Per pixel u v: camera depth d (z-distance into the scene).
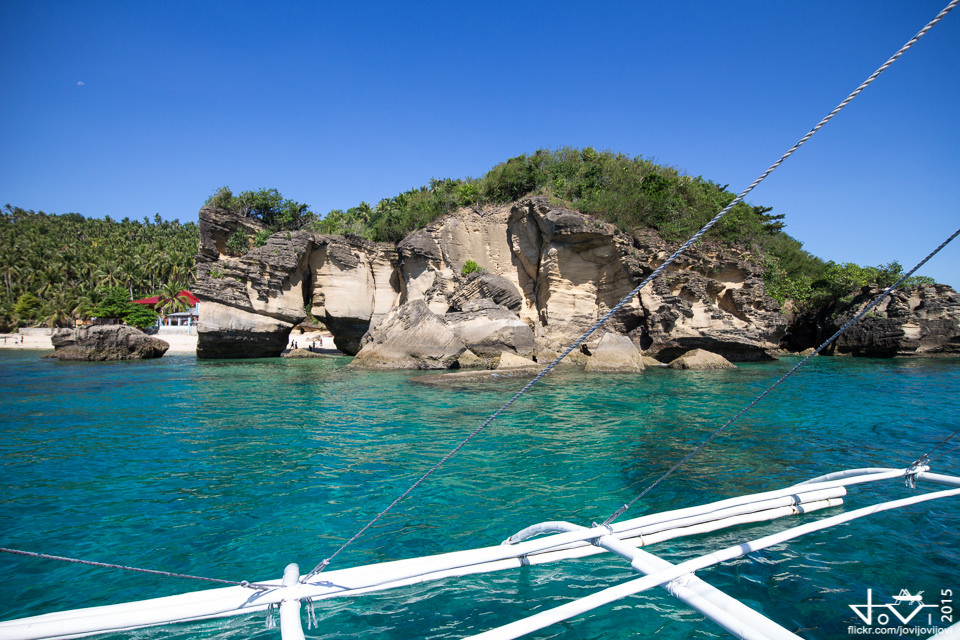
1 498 7.42
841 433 11.59
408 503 7.27
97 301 73.56
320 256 37.28
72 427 12.36
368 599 4.68
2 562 5.51
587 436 11.34
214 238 35.12
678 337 29.48
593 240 31.84
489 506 7.16
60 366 29.08
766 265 38.41
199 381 21.66
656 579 3.33
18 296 77.69
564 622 4.32
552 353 30.72
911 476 5.86
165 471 8.77
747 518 5.62
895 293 39.91
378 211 54.34
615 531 4.44
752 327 31.12
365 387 19.62
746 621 2.87
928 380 22.09
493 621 4.30
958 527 6.16
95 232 117.69
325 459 9.53
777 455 9.72
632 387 19.48
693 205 36.16
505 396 17.25
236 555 5.68
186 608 3.35
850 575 5.01
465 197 38.69
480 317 29.42
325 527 6.45
